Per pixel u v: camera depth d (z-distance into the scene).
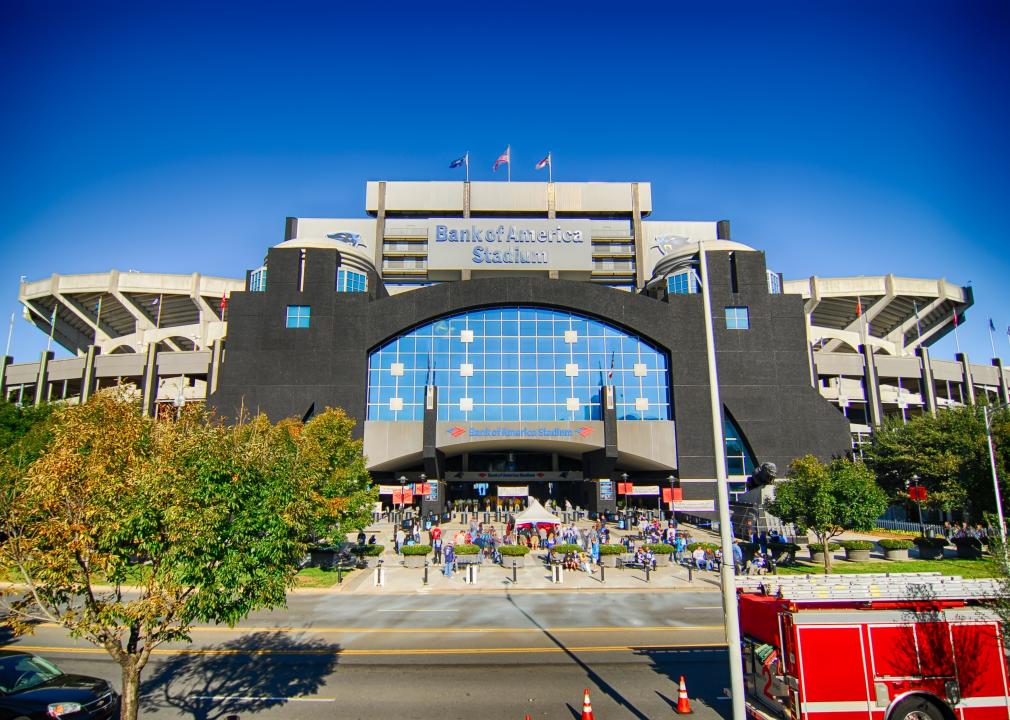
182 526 10.55
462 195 97.38
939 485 44.12
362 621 23.14
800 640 12.04
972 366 79.12
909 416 79.44
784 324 64.38
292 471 14.08
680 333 64.00
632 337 64.94
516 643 19.97
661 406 63.47
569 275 80.56
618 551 36.41
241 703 14.62
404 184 97.56
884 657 12.03
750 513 48.12
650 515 57.50
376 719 13.66
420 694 15.23
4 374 77.56
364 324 62.66
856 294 82.44
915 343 88.00
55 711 12.34
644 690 15.48
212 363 66.50
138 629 11.17
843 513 32.91
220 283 82.62
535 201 97.56
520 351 64.12
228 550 11.23
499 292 64.38
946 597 12.79
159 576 10.75
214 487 11.10
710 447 61.91
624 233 97.44
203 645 19.73
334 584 30.66
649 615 24.25
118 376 72.19
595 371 64.00
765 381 63.06
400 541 40.91
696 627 22.16
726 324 64.38
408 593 29.06
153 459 11.71
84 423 13.02
